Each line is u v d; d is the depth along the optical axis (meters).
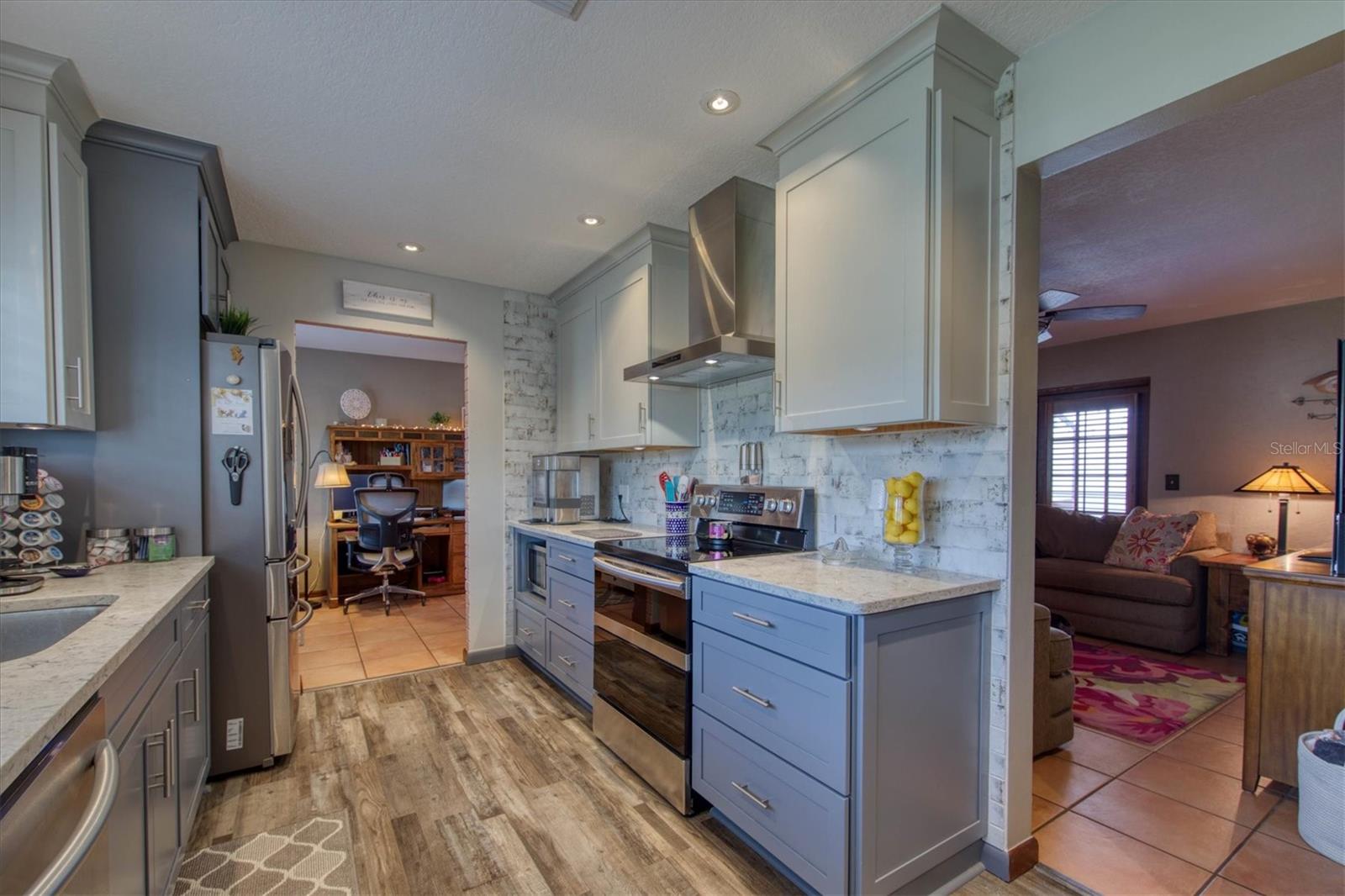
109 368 2.10
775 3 1.52
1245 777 2.25
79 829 0.76
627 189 2.56
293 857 1.84
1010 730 1.76
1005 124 1.79
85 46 1.66
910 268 1.67
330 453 5.68
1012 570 1.76
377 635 4.35
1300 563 2.39
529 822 2.03
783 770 1.66
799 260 2.05
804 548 2.40
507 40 1.65
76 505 2.05
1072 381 5.39
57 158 1.77
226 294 2.90
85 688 0.95
